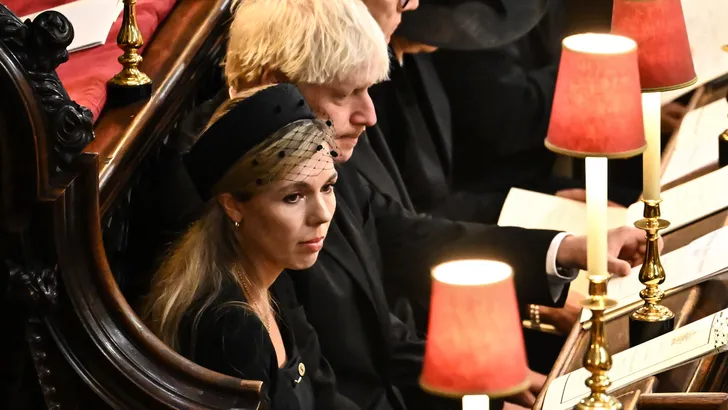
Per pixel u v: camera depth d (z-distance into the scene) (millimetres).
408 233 11961
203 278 7754
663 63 9789
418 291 11891
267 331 7809
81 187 6301
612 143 8461
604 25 18734
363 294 10445
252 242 7863
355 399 10367
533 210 13219
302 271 10086
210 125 7715
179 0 11391
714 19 16125
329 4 8891
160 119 9344
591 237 8070
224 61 10727
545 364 13492
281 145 7535
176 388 6656
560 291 11602
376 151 13008
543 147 16641
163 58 9969
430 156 15016
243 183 7602
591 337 7332
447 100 15680
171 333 7668
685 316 9938
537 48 17750
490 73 16016
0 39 5766
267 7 8930
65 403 6461
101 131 8586
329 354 10273
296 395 8133
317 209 7801
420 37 14750
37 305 6133
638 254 11094
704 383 9188
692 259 10797
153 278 8039
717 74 15266
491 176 16547
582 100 8516
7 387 6328
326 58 8828
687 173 12789
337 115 9211
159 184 9320
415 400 11320
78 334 6410
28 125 5867
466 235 11805
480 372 6695
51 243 6191
